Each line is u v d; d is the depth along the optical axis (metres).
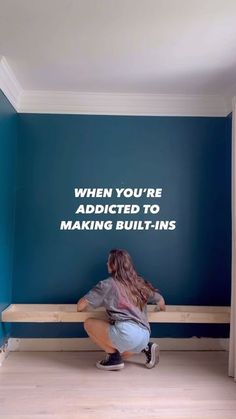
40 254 3.80
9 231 3.62
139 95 3.83
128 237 3.86
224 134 3.94
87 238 3.84
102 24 2.52
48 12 2.39
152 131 3.93
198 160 3.93
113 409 2.56
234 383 3.01
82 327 3.78
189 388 2.90
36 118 3.88
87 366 3.33
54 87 3.66
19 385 2.91
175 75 3.36
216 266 3.87
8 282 3.63
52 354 3.64
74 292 3.79
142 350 3.28
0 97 3.20
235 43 2.77
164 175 3.92
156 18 2.45
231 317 3.20
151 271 3.85
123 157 3.91
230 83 3.53
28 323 3.75
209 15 2.41
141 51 2.90
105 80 3.48
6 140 3.43
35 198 3.83
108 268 3.43
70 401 2.66
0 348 3.35
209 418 2.46
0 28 2.57
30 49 2.87
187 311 3.73
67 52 2.93
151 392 2.83
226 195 3.91
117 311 3.15
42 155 3.86
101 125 3.92
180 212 3.90
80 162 3.88
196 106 3.92
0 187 3.24
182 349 3.81
